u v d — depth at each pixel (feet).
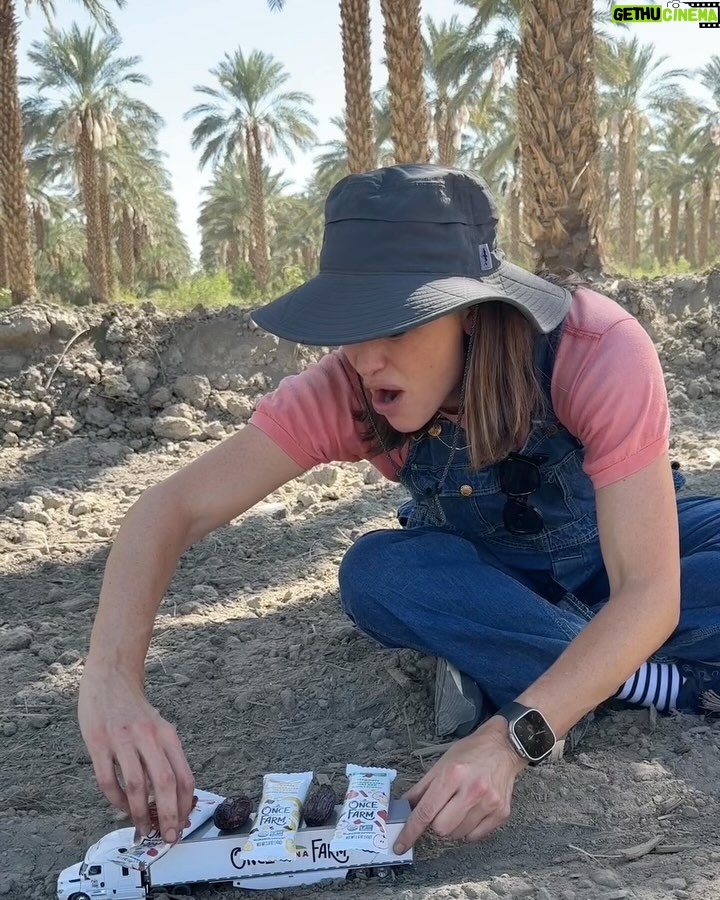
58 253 123.95
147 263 129.49
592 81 25.30
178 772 5.13
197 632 10.11
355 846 5.15
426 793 5.11
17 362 21.89
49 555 13.67
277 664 8.95
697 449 16.43
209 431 20.90
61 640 10.14
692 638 7.05
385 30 31.42
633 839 5.63
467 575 6.64
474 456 5.95
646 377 5.59
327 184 119.03
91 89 75.10
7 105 35.70
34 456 19.57
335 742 7.36
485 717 7.06
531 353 5.66
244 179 122.01
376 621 7.04
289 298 5.30
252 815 5.66
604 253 26.61
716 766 6.34
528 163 25.95
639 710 7.20
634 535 5.50
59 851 6.06
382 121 79.51
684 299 24.70
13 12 35.47
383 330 4.82
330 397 6.31
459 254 5.21
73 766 7.37
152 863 5.25
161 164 113.80
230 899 5.26
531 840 5.67
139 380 21.93
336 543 13.42
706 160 110.83
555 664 5.44
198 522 6.25
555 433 6.15
